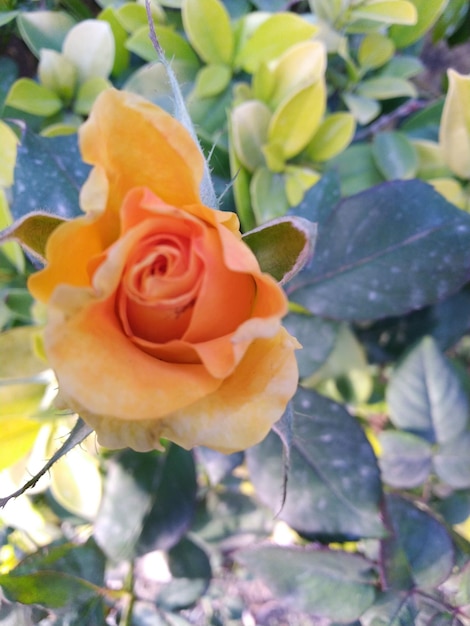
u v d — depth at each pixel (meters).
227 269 0.10
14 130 0.22
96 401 0.09
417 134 0.24
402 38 0.22
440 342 0.24
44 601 0.18
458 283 0.19
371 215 0.19
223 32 0.20
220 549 0.24
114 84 0.23
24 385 0.19
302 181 0.21
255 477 0.19
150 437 0.10
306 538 0.19
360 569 0.19
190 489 0.21
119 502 0.20
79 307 0.09
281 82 0.21
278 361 0.10
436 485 0.24
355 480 0.19
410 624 0.18
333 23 0.21
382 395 0.26
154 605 0.21
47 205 0.17
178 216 0.09
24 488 0.10
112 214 0.10
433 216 0.19
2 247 0.19
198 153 0.10
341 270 0.19
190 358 0.10
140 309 0.10
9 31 0.23
